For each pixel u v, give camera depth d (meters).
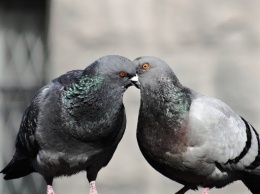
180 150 11.91
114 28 15.64
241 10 15.59
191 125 11.88
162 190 15.50
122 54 15.63
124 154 15.53
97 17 15.65
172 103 11.91
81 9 15.66
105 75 11.48
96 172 11.99
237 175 12.39
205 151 11.91
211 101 12.19
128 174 15.54
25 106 16.50
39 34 16.44
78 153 11.66
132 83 11.62
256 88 15.52
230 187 15.30
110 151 11.87
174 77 12.02
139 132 12.08
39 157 11.80
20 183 16.47
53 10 15.70
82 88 11.48
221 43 15.58
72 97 11.52
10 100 16.56
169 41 15.61
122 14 15.65
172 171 12.15
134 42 15.62
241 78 15.55
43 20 16.44
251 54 15.57
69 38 15.67
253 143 12.30
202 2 15.61
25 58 16.50
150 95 11.95
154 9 15.63
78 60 15.66
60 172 11.92
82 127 11.52
